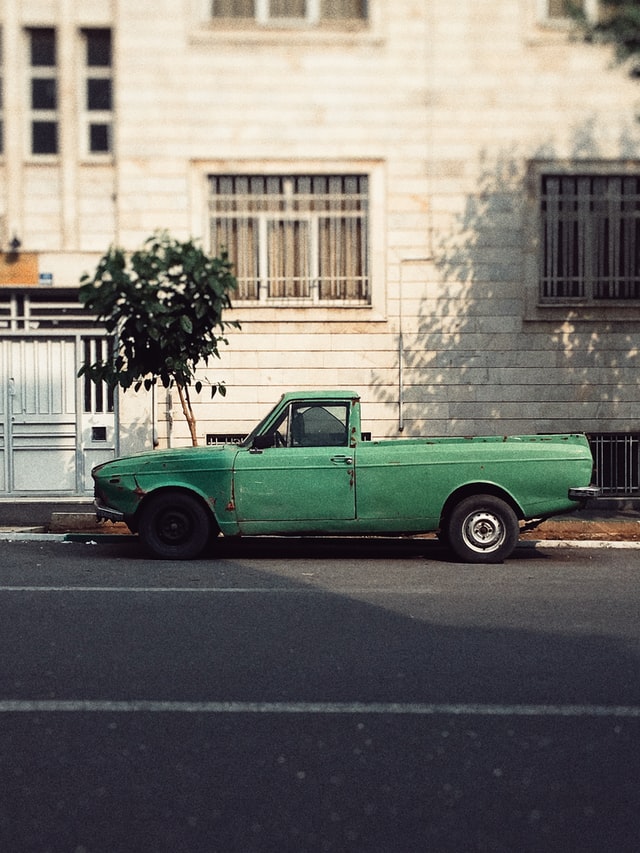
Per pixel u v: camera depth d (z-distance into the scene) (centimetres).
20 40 1744
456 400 1739
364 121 1738
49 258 1730
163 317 1317
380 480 1168
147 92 1730
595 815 450
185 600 919
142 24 1727
